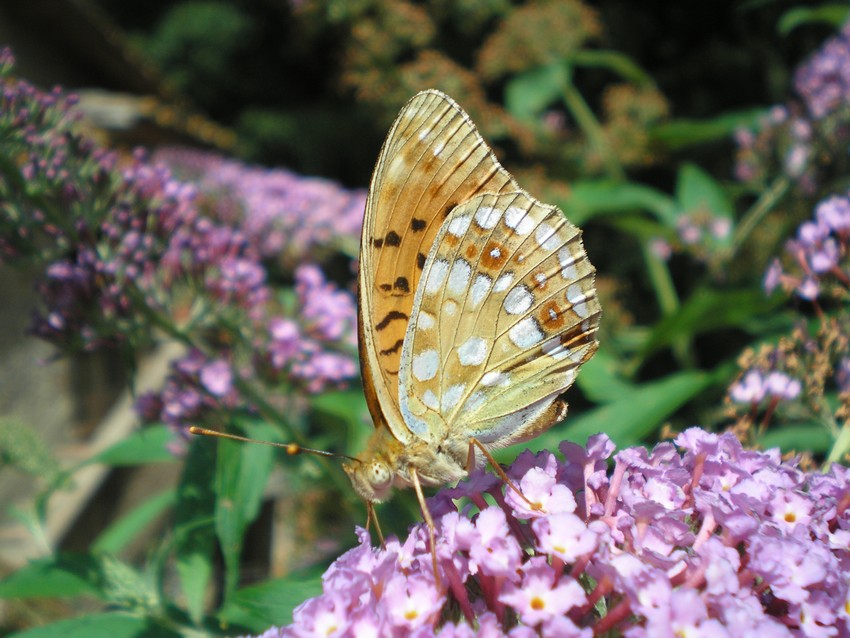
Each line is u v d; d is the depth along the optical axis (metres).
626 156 0.24
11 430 0.13
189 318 0.13
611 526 0.07
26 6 0.33
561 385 0.09
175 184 0.13
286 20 0.70
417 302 0.08
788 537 0.06
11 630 0.16
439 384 0.08
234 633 0.10
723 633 0.06
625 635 0.06
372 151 0.64
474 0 0.25
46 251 0.12
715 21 0.55
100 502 0.33
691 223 0.19
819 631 0.06
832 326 0.10
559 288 0.09
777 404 0.10
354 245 0.20
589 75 0.51
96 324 0.12
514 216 0.08
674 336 0.15
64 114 0.12
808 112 0.18
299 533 0.22
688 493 0.07
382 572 0.07
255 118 0.66
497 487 0.08
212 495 0.10
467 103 0.24
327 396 0.15
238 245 0.13
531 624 0.06
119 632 0.10
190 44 0.73
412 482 0.08
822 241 0.10
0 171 0.11
